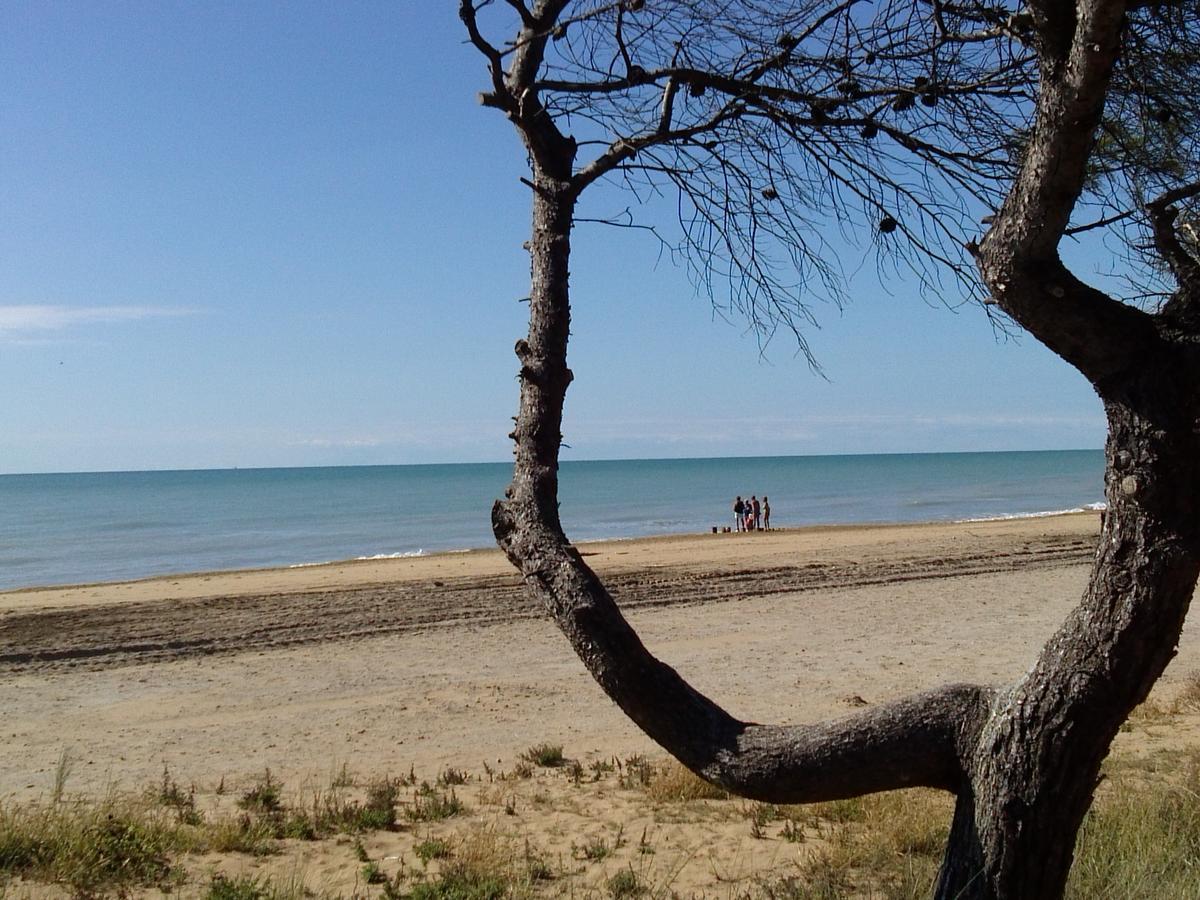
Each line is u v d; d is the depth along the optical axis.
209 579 26.70
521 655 14.78
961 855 2.73
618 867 6.14
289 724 11.01
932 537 34.28
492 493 123.69
